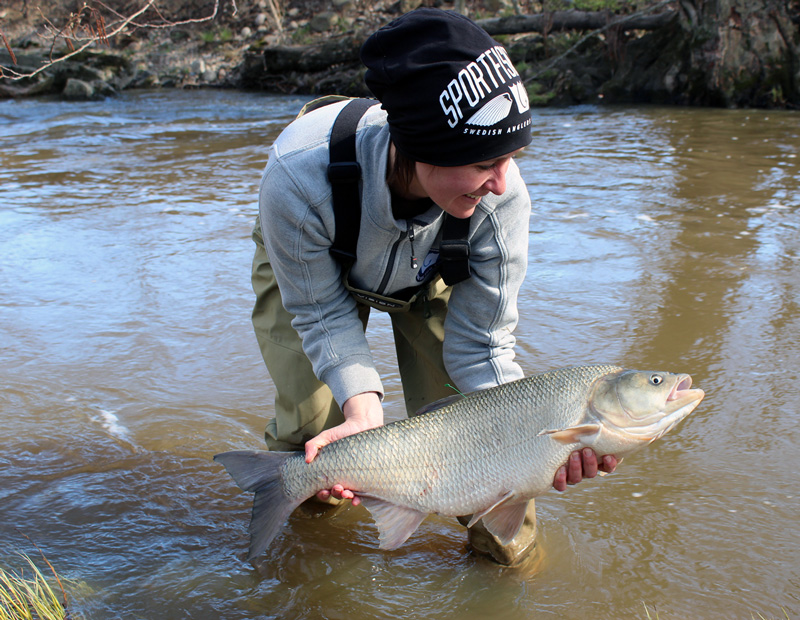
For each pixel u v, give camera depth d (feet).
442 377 9.45
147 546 9.35
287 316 9.32
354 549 9.36
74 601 8.30
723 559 8.77
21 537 9.44
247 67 64.49
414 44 6.64
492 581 8.64
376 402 8.27
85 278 18.53
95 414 12.48
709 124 38.47
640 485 10.26
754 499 9.82
